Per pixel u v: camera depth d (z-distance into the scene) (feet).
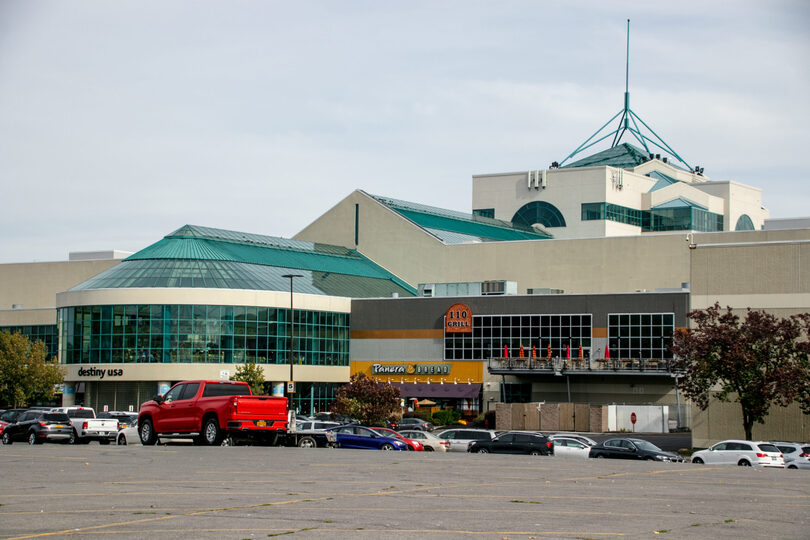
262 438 147.74
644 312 319.27
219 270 335.47
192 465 107.04
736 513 73.36
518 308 337.11
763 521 69.51
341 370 356.59
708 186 508.53
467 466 112.06
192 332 318.04
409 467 108.78
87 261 430.61
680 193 486.79
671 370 222.28
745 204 518.37
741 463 155.33
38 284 438.81
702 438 215.31
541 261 378.94
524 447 176.55
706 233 354.54
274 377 329.93
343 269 390.42
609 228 462.19
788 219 379.14
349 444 177.68
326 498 77.97
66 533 59.57
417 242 406.21
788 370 196.75
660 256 360.28
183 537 58.75
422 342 350.23
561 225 473.26
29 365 316.60
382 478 94.79
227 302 323.16
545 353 331.57
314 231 434.30
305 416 275.80
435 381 346.33
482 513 70.74
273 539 58.70
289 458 119.55
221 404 143.13
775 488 91.81
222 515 67.82
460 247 395.14
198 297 319.68
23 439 187.93
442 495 81.00
